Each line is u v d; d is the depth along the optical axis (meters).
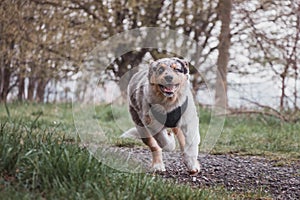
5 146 4.39
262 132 10.25
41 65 14.26
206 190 4.77
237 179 5.78
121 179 4.38
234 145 8.55
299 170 6.42
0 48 12.97
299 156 7.61
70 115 12.12
